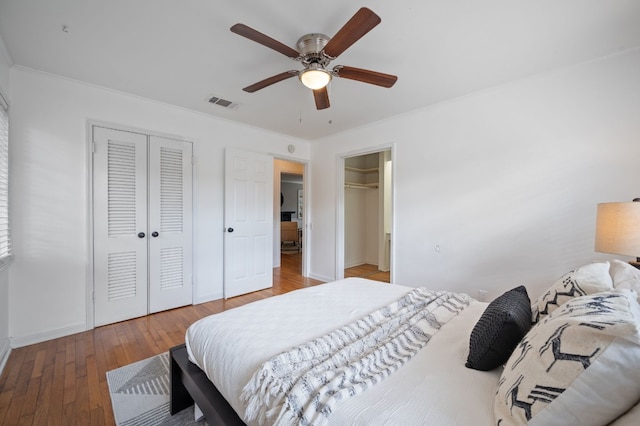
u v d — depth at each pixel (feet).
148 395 5.68
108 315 9.12
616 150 6.95
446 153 9.98
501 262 8.76
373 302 5.85
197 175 11.18
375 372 3.31
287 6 5.37
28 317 7.77
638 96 6.69
